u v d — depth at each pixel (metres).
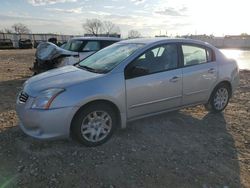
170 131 5.04
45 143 4.41
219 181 3.55
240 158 4.14
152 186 3.41
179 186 3.42
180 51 5.25
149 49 4.89
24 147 4.28
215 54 5.81
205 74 5.53
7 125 5.18
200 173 3.71
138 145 4.45
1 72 12.35
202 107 6.45
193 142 4.62
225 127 5.32
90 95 4.15
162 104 5.02
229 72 5.95
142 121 5.45
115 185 3.41
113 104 4.44
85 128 4.27
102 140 4.42
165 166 3.85
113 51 5.30
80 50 9.62
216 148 4.43
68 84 4.18
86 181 3.47
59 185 3.39
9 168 3.73
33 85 4.35
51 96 4.01
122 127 4.64
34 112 4.02
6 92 7.97
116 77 4.46
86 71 4.75
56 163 3.86
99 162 3.91
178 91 5.18
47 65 9.24
